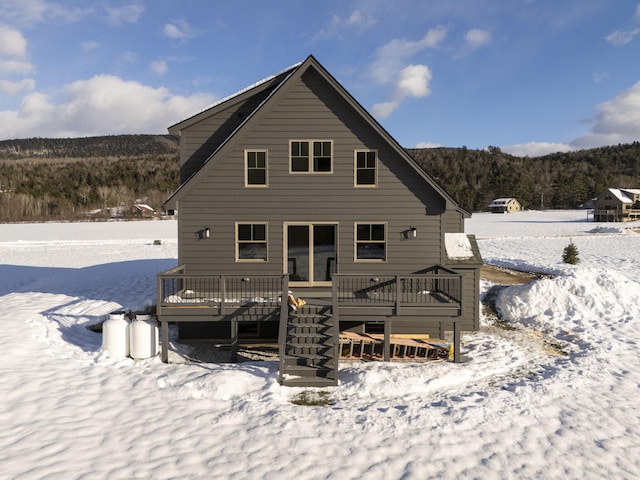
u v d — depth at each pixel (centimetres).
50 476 626
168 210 1349
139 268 2547
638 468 668
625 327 1409
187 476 634
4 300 1655
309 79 1342
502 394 918
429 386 962
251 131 1348
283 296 1114
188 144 1461
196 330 1336
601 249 3559
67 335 1281
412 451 704
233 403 878
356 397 919
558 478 642
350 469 656
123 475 633
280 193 1359
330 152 1356
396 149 1330
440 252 1376
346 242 1371
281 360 974
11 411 812
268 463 668
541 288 1634
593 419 814
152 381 976
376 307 1155
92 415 813
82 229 6325
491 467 666
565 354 1217
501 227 6412
